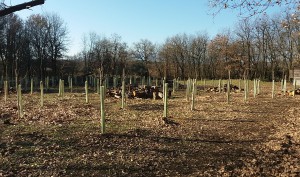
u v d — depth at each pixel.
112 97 24.86
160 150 9.80
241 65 64.62
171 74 72.38
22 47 55.34
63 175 7.68
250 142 11.07
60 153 9.20
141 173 7.98
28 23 57.38
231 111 17.39
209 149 10.12
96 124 12.98
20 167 8.08
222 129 12.91
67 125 12.66
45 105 19.42
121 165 8.42
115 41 66.88
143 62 73.50
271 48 61.88
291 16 8.80
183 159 9.11
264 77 65.12
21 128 11.98
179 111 17.17
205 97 25.36
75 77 53.81
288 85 47.28
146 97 24.44
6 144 9.90
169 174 8.00
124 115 15.64
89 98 24.33
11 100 22.42
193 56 73.94
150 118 14.75
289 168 8.46
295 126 13.57
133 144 10.29
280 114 16.77
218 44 66.44
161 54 74.00
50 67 60.22
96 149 9.66
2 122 13.03
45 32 58.69
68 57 61.19
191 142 10.82
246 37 63.22
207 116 15.70
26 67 55.97
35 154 9.06
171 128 12.66
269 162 8.95
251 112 17.22
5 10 3.92
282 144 10.55
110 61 57.91
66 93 30.70
